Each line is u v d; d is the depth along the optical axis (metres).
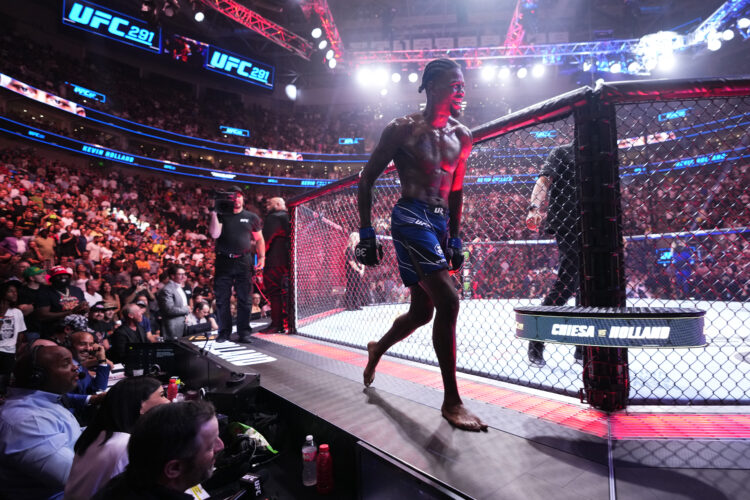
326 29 19.08
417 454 1.45
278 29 20.08
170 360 4.45
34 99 17.23
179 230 18.70
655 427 1.57
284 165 27.20
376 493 1.51
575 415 1.74
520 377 2.28
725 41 18.11
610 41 18.86
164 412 1.09
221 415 2.40
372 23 24.31
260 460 2.17
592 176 1.89
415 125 1.92
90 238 11.63
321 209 5.04
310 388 2.39
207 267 14.05
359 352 3.37
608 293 1.83
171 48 22.42
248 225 4.41
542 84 25.00
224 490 2.02
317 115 28.84
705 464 1.28
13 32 17.70
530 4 19.31
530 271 5.97
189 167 23.53
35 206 12.16
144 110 22.31
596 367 1.80
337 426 1.77
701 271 4.79
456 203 2.12
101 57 21.59
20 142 17.23
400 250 1.90
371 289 6.27
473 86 25.72
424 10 23.97
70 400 3.04
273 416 2.31
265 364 3.11
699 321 1.35
